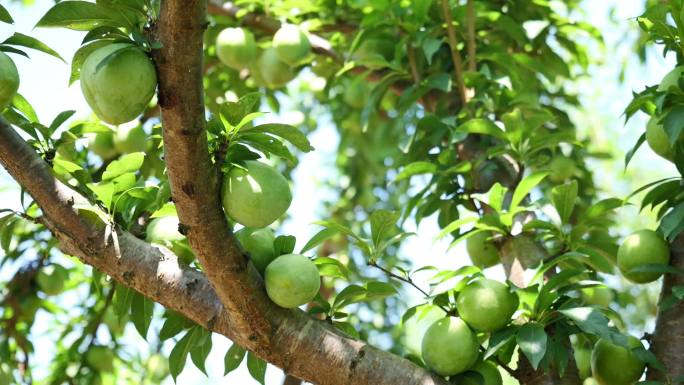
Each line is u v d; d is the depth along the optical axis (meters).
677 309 1.30
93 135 1.51
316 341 1.22
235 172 1.15
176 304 1.23
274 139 1.16
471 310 1.25
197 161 1.12
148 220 1.27
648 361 1.25
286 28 1.61
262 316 1.20
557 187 1.34
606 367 1.28
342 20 1.71
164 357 1.89
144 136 1.52
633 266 1.29
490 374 1.27
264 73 1.67
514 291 1.25
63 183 1.21
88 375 1.65
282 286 1.18
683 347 1.29
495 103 1.56
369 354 1.23
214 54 1.81
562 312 1.24
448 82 1.52
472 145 1.53
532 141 1.44
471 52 1.54
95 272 1.39
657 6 1.32
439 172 1.48
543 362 1.25
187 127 1.11
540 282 1.33
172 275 1.22
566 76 1.73
